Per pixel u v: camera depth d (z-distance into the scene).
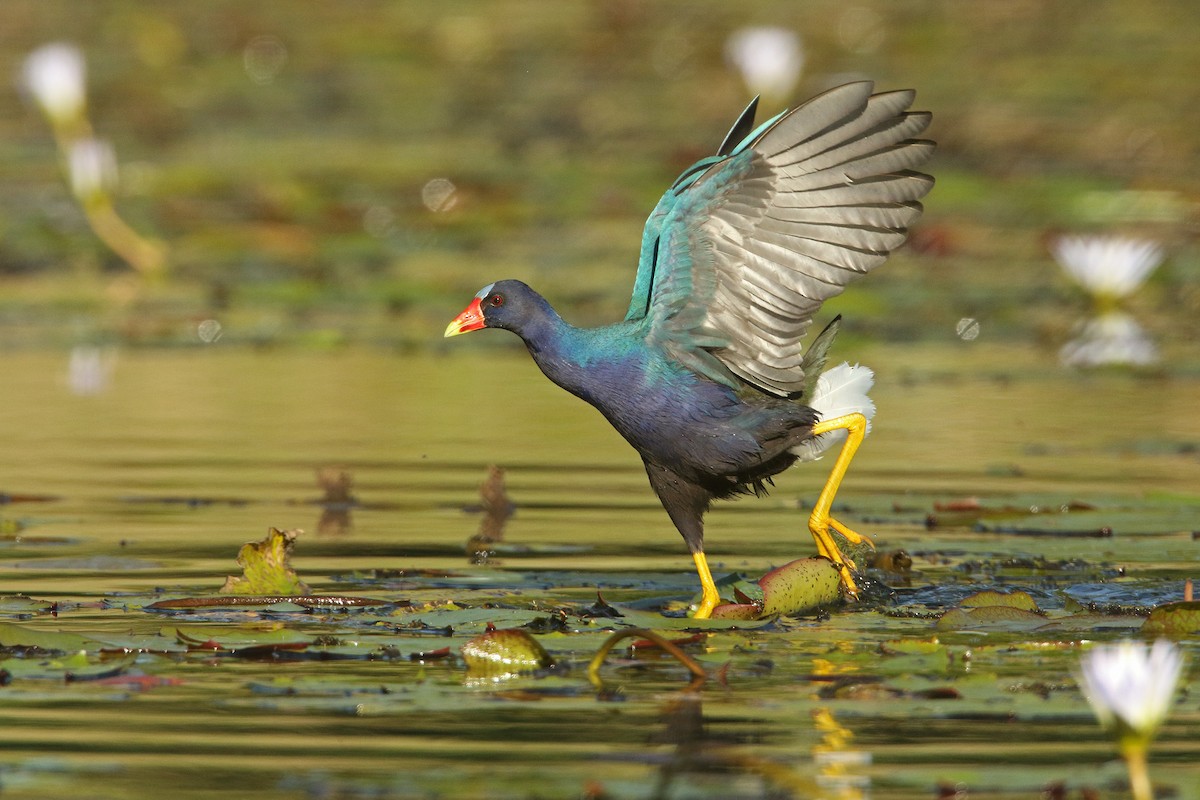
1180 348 17.31
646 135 27.67
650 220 9.21
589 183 24.56
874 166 8.61
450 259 20.95
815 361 9.34
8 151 27.28
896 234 8.69
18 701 6.92
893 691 7.11
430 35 35.88
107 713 6.77
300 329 18.33
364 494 11.88
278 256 21.67
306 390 16.09
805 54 30.27
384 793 5.83
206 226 22.75
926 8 36.03
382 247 21.95
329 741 6.43
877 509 11.49
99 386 16.08
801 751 6.34
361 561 9.88
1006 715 6.82
